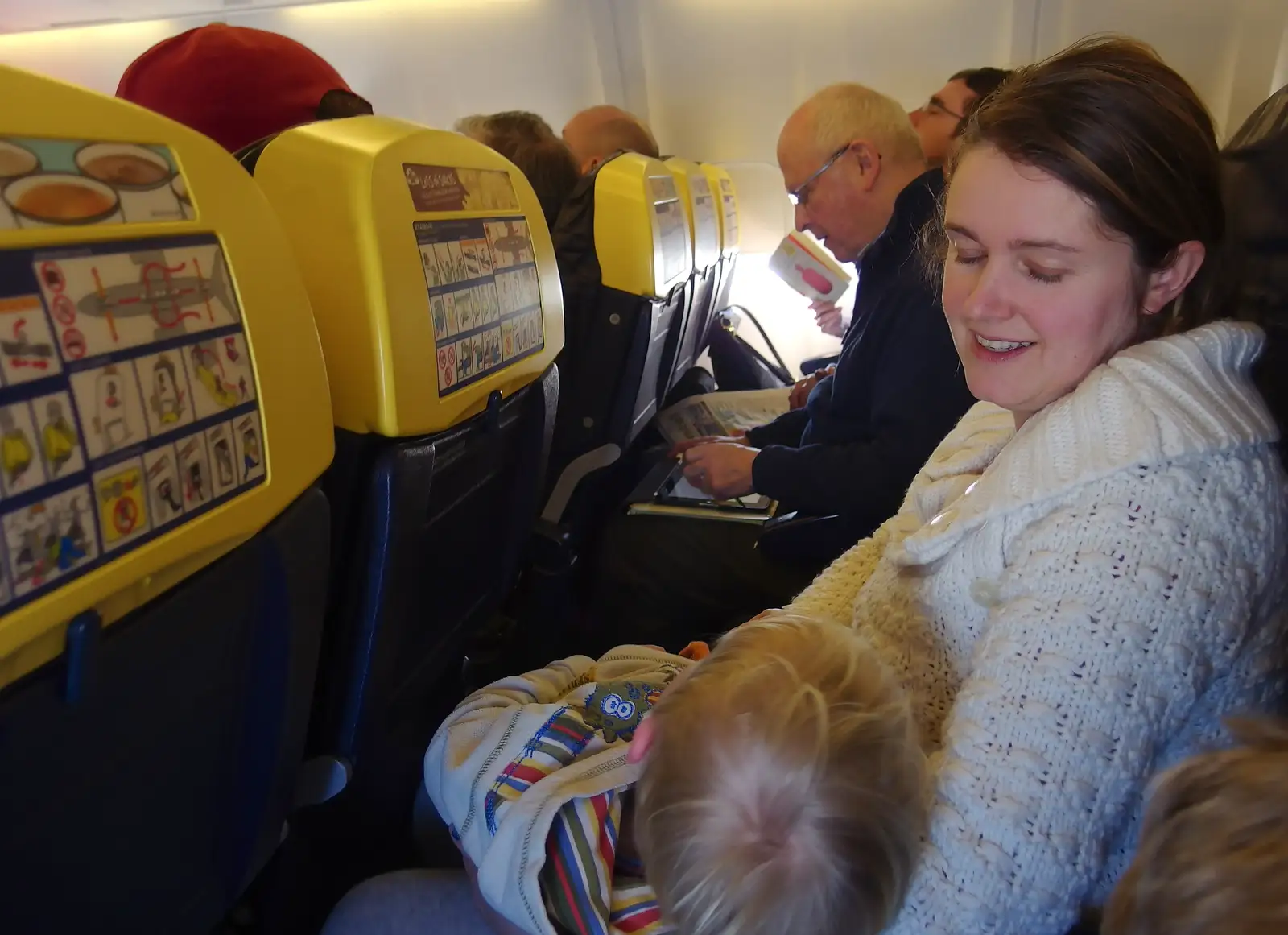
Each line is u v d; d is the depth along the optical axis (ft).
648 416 7.18
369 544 2.70
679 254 6.48
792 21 8.86
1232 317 2.45
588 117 8.70
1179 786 1.36
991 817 1.93
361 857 3.59
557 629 5.52
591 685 3.08
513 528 3.95
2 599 1.42
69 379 1.51
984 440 3.08
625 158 5.87
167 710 1.95
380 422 2.58
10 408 1.41
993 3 8.25
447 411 2.84
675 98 9.59
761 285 10.06
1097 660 1.93
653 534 5.67
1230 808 1.25
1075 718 1.93
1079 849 1.92
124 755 1.87
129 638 1.71
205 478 1.84
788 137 5.98
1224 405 2.10
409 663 3.40
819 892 1.79
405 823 3.78
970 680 2.15
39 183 1.49
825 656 2.10
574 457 6.11
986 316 2.32
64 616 1.54
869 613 2.98
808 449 5.16
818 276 7.84
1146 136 2.09
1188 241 2.21
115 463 1.61
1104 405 2.14
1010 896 1.90
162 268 1.72
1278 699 2.23
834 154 5.80
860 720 1.91
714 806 1.85
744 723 1.89
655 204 5.83
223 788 2.33
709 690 2.01
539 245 3.44
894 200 5.54
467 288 2.89
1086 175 2.09
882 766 1.87
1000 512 2.25
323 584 2.35
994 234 2.25
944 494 3.01
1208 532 1.98
